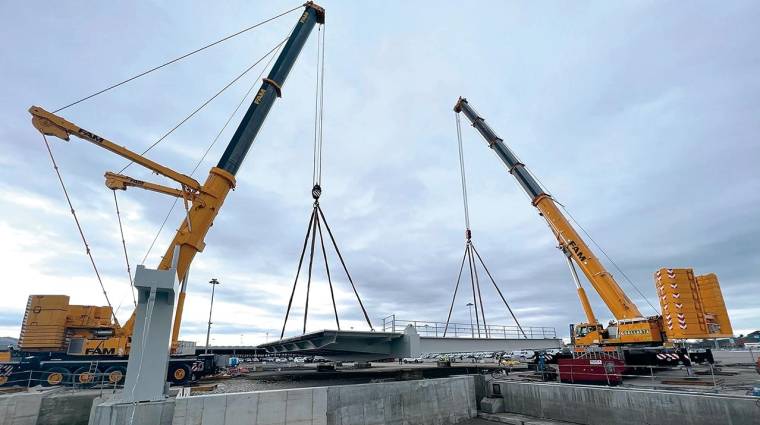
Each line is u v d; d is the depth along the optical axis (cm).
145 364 1402
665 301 2978
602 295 3534
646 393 2059
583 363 2622
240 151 3303
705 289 3105
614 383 2469
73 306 3459
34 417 2169
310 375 4453
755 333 8362
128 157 2900
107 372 3225
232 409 1692
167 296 1441
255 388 3012
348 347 2923
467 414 2712
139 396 1371
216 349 9619
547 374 3055
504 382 2819
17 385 3203
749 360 4541
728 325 2934
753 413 1684
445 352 3181
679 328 2859
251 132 3362
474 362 7575
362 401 2139
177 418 1520
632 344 3316
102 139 2845
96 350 3262
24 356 3338
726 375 2897
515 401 2712
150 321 1405
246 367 6788
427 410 2461
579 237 3747
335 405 2019
